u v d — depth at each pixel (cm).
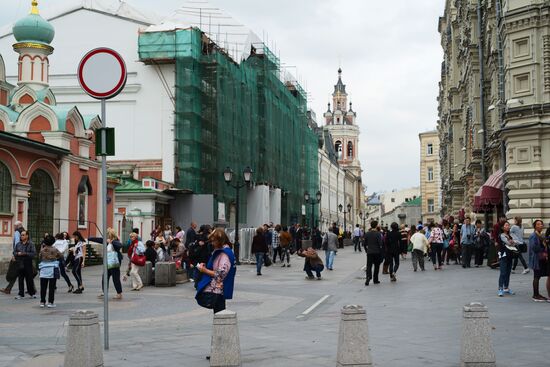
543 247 1677
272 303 1784
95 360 853
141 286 2189
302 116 7756
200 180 4850
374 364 930
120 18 5091
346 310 839
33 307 1734
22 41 3831
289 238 3450
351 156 14412
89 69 1051
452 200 6100
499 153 3322
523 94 2825
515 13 2822
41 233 3166
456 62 5897
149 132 4975
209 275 1045
